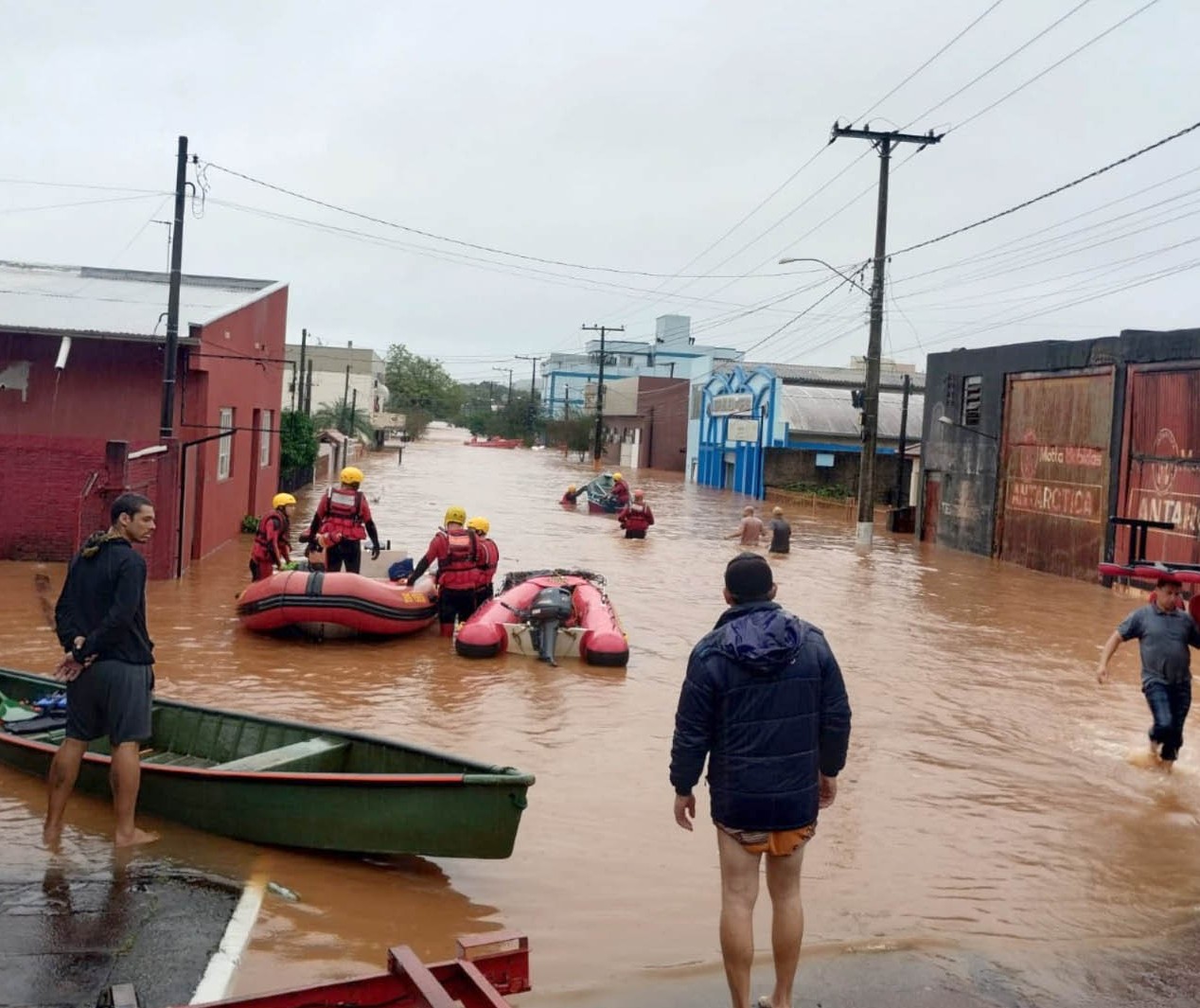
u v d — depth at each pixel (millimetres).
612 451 78000
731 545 26312
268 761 6523
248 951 4934
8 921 5000
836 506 40281
